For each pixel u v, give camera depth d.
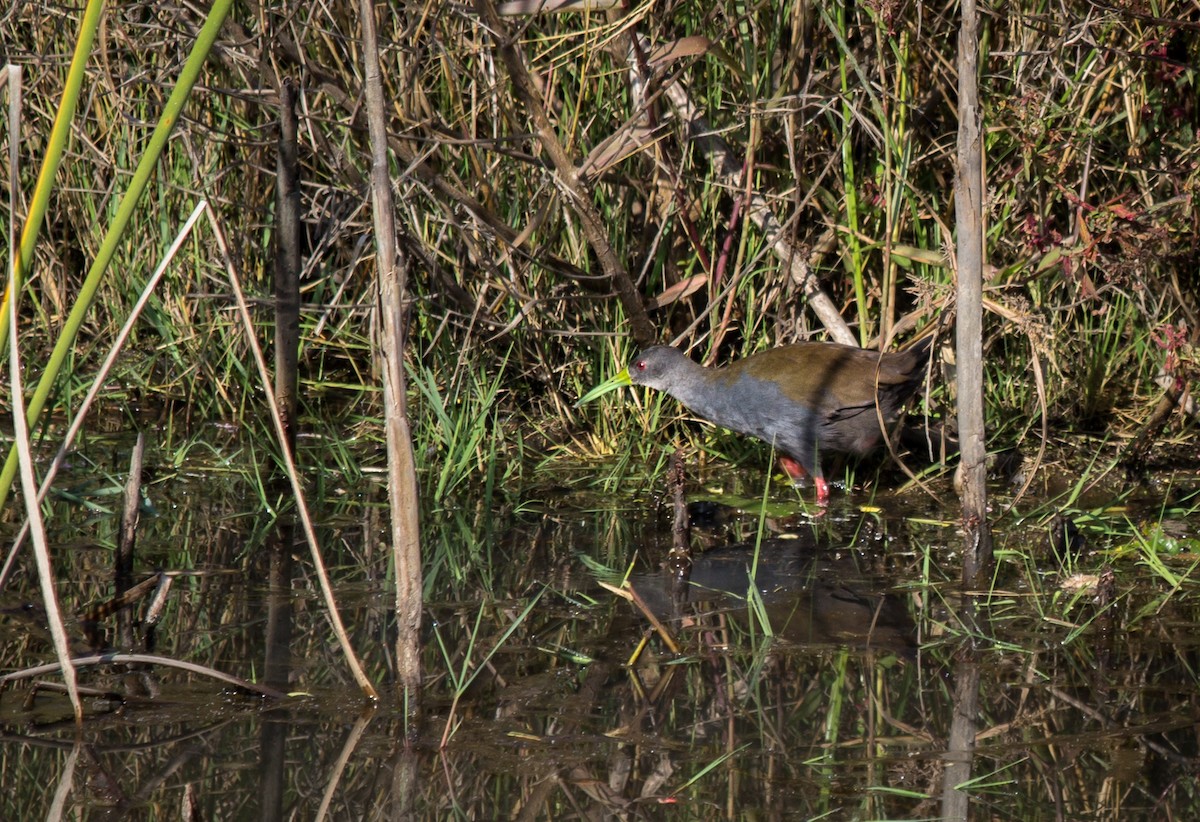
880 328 12.15
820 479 11.08
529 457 12.22
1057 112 10.26
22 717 7.18
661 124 11.16
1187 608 8.62
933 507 10.92
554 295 12.37
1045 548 9.77
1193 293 11.86
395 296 6.70
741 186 11.86
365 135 12.48
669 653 8.06
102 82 12.63
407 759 6.77
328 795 6.42
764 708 7.33
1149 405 12.44
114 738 6.98
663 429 12.63
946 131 11.92
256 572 9.45
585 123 11.98
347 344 13.66
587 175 10.82
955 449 11.89
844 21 11.70
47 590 6.77
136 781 6.55
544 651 8.11
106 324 14.16
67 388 12.52
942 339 11.25
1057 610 8.62
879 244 10.92
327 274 14.07
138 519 10.36
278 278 11.15
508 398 13.09
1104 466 11.52
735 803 6.34
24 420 6.30
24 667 7.75
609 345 12.59
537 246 12.26
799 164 11.96
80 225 14.36
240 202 12.91
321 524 10.48
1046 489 11.12
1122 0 10.36
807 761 6.73
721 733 7.05
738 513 10.90
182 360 13.41
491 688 7.59
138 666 7.82
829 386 10.98
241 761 6.74
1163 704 7.30
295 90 10.91
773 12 11.70
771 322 12.64
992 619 8.49
